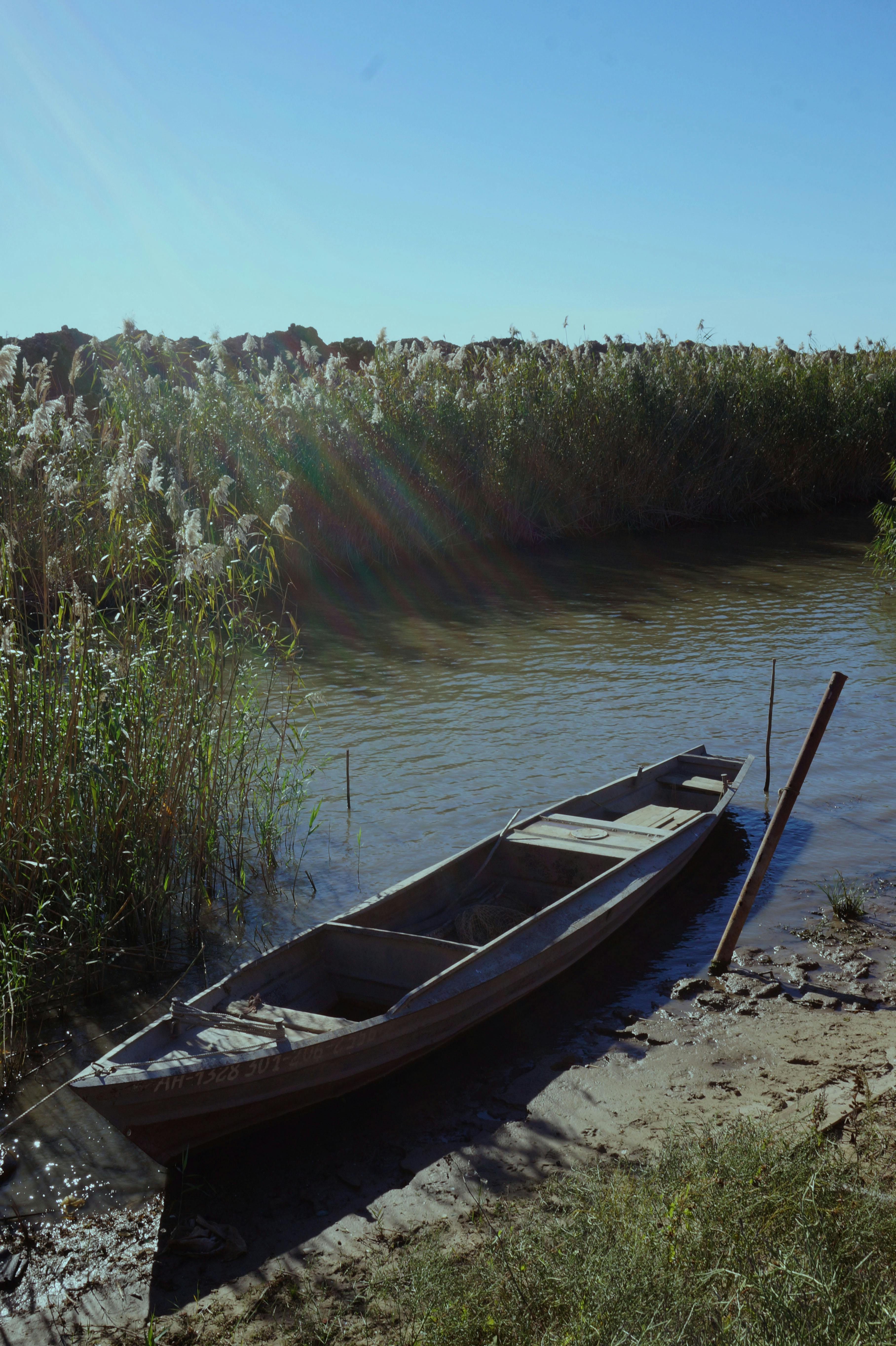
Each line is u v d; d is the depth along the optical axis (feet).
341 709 46.32
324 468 70.38
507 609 66.54
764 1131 16.60
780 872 31.35
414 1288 14.35
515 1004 23.99
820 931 27.61
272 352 117.08
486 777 38.37
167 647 30.48
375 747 41.50
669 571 79.10
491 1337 12.82
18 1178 18.54
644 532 94.68
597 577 76.59
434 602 67.87
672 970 25.81
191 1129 18.44
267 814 33.55
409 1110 20.47
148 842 27.32
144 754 28.60
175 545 38.96
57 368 87.15
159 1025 19.01
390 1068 21.04
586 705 47.32
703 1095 20.07
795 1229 13.50
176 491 30.66
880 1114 17.70
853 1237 13.33
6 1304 15.64
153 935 26.84
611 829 30.78
